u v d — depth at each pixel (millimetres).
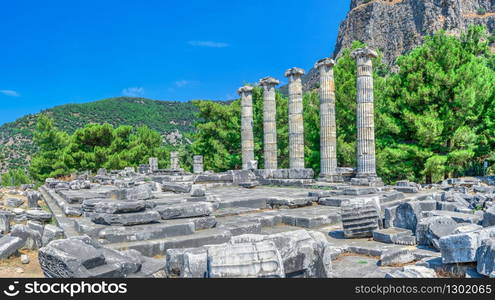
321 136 24359
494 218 7488
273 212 12062
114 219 8047
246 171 21875
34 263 7262
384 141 28781
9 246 7379
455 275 5820
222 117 40438
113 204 8234
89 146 44469
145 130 54906
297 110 25828
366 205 9336
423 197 15414
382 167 28328
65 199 14195
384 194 14914
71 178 33969
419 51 28375
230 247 4828
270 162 28094
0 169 89250
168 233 7977
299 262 5316
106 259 5902
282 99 37906
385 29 131875
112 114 160250
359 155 21094
